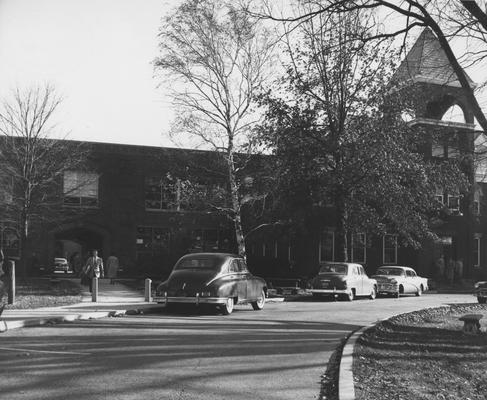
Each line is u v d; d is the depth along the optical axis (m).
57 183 29.55
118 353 9.34
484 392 7.12
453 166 26.95
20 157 27.16
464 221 40.62
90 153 32.59
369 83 26.33
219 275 16.56
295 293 27.02
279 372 8.18
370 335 11.80
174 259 32.72
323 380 7.73
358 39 13.30
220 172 28.23
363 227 27.41
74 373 7.76
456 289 36.53
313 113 26.69
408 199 27.22
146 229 35.31
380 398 6.53
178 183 27.95
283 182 27.19
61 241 44.22
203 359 9.02
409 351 9.99
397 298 27.45
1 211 27.61
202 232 35.41
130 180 35.12
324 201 28.17
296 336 11.97
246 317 15.81
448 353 9.95
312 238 34.41
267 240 33.09
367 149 25.78
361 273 25.83
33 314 14.27
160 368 8.23
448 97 16.03
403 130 26.92
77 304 17.64
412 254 39.50
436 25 12.38
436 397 6.70
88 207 34.03
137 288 25.73
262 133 27.17
